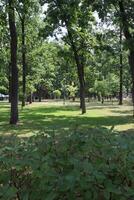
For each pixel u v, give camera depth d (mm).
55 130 4918
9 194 3648
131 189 3812
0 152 4129
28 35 50469
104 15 28984
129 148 4008
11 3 25188
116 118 30844
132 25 29156
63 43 39969
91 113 37500
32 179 3984
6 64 50406
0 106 54562
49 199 3611
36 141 4426
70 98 101625
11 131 20766
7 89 70688
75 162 3748
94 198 3682
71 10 34500
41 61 57844
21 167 3875
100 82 72000
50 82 78812
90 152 4121
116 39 40438
